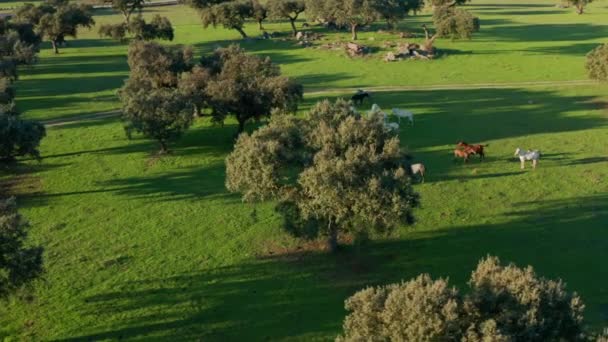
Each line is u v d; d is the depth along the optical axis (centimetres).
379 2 12556
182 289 3916
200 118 7812
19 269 3148
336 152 3962
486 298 2447
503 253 4269
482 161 6041
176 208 5175
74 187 5716
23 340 3431
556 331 2419
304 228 4047
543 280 2542
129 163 6297
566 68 10050
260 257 4297
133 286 3962
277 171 3997
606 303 3634
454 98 8519
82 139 7131
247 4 13662
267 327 3506
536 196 5181
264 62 7044
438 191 5356
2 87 7650
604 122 7169
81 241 4616
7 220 3141
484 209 4975
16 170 6172
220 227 4788
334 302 3725
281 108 6562
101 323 3575
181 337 3431
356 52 11425
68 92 9562
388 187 3644
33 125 5809
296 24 15438
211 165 6156
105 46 13850
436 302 2375
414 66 10519
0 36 11006
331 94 8894
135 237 4659
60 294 3881
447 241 4462
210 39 13912
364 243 4438
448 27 11062
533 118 7469
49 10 14125
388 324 2408
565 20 15612
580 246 4325
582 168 5759
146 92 6475
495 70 10100
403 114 7294
